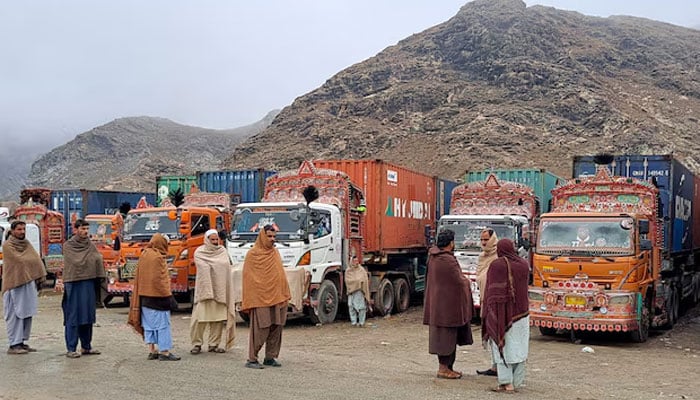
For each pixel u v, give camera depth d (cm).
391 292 1995
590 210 1584
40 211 2659
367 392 856
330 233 1670
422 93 8362
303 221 1597
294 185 1783
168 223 1944
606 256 1402
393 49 10412
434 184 2447
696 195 2280
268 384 895
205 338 1359
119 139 16212
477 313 1706
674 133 7325
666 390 985
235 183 2655
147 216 1977
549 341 1466
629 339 1502
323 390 864
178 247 1897
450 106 8012
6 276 1093
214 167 14388
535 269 1459
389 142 7462
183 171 9219
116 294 2016
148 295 1041
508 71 8525
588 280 1405
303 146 7862
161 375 941
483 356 1267
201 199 2158
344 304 1861
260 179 2608
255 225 1617
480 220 1780
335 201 1730
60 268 2673
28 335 1113
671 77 9219
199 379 918
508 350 876
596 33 10994
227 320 1136
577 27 11106
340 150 7481
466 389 888
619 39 10825
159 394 833
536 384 960
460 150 6731
